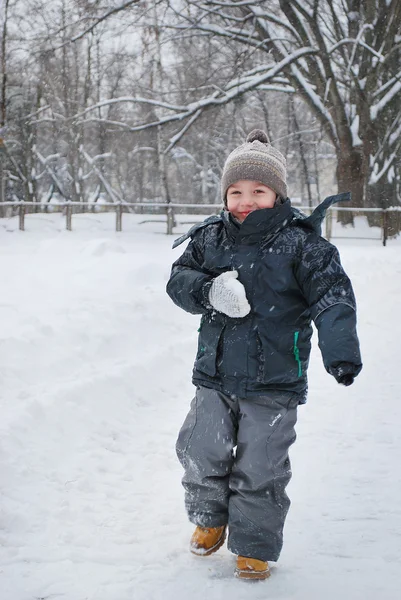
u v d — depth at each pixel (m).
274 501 3.11
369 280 11.71
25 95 42.22
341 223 26.80
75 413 4.92
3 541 3.32
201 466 3.19
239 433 3.15
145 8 25.77
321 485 4.16
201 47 28.42
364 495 4.01
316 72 27.55
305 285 3.09
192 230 3.38
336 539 3.47
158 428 5.11
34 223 25.62
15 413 4.63
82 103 40.44
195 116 27.31
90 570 3.09
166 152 27.81
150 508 3.79
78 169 43.19
